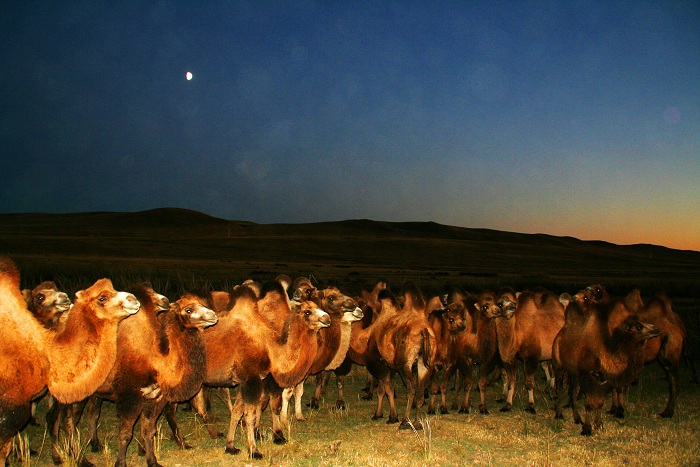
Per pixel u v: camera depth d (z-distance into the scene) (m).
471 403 12.21
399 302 12.26
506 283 49.91
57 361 6.75
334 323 10.05
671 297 35.22
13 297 6.63
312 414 11.06
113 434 9.37
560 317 11.84
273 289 9.60
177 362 7.56
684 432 9.52
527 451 8.62
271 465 7.81
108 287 7.00
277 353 8.69
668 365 11.02
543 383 14.51
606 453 8.45
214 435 9.26
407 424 9.71
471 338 11.19
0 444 6.36
